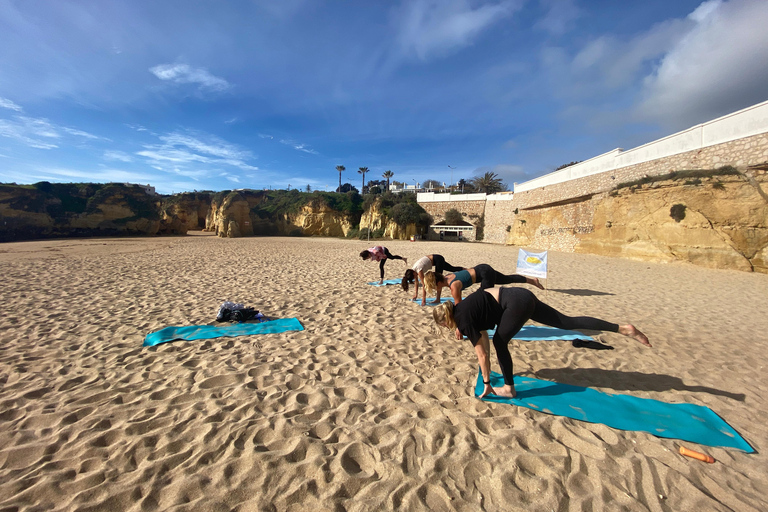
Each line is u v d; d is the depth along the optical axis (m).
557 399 3.29
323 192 60.97
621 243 18.03
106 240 35.00
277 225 57.19
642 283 10.50
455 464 2.40
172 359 4.21
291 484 2.20
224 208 52.50
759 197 12.76
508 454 2.50
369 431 2.76
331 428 2.81
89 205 44.06
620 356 4.59
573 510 2.05
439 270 7.44
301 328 5.53
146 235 46.00
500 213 43.00
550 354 4.62
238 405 3.13
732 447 2.64
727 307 7.53
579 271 13.01
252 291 8.52
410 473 2.32
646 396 3.49
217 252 20.33
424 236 48.88
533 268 8.86
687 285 10.20
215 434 2.70
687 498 2.15
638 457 2.48
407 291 8.59
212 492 2.12
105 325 5.58
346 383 3.63
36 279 9.88
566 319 3.44
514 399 3.27
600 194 20.30
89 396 3.27
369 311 6.65
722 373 4.09
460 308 3.34
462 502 2.09
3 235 35.72
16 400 3.17
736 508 2.07
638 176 17.72
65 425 2.80
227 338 5.02
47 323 5.62
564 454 2.52
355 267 13.62
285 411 3.04
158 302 7.24
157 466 2.32
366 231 48.31
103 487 2.14
